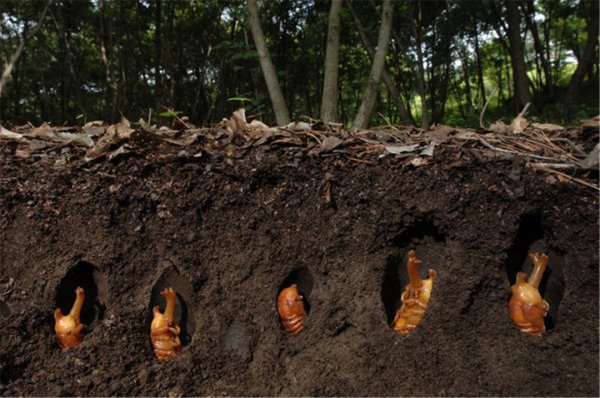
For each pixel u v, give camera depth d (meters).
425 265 0.48
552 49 2.67
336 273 0.47
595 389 0.42
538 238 0.48
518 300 0.44
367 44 1.45
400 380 0.44
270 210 0.47
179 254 0.47
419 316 0.45
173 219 0.47
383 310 0.46
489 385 0.43
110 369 0.45
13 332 0.45
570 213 0.45
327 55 1.03
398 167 0.47
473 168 0.46
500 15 2.00
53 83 2.41
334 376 0.45
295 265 0.48
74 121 2.48
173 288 0.49
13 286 0.46
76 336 0.45
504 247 0.45
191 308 0.49
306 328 0.47
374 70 1.07
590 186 0.44
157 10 1.90
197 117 2.23
